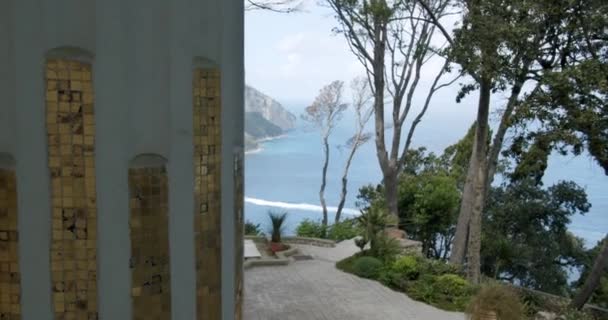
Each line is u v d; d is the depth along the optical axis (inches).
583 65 451.2
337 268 591.2
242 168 235.9
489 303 351.6
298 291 506.9
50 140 162.7
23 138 161.2
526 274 847.1
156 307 183.2
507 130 589.3
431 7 769.6
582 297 503.8
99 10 162.4
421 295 491.2
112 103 167.0
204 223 196.7
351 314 448.8
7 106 160.9
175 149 181.6
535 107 474.6
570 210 866.1
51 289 168.1
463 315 454.0
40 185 163.6
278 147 4200.3
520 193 861.8
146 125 174.6
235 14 218.2
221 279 206.8
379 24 801.6
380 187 1085.8
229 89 206.8
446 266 567.2
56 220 166.1
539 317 478.3
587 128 464.8
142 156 174.7
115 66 166.2
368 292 509.7
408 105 866.8
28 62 158.9
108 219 169.9
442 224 906.7
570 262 853.2
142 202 176.1
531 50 498.3
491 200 869.8
